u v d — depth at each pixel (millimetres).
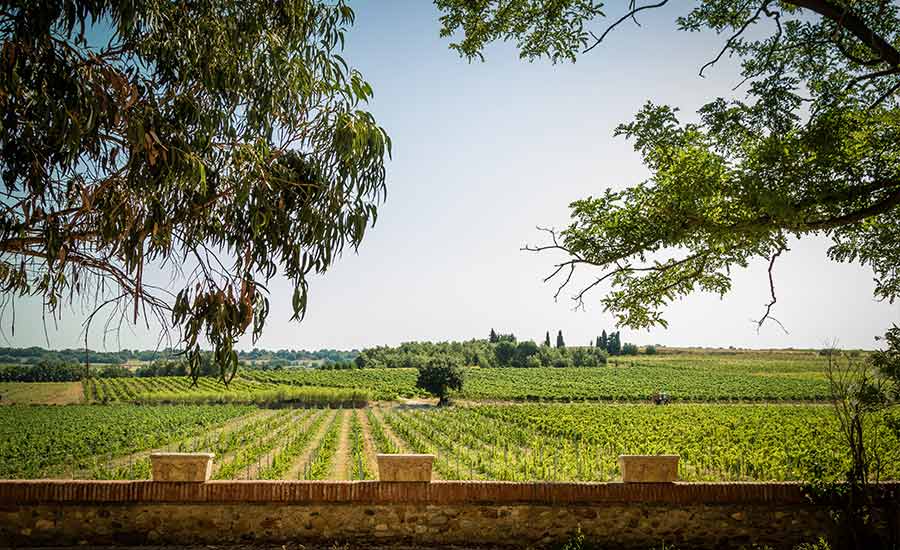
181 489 7508
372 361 121875
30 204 4562
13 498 7367
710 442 29531
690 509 7816
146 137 4441
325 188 5340
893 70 5961
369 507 7633
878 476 7551
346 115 5297
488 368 111250
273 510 7566
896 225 7461
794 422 39125
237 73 5168
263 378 94812
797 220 6426
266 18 5355
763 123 6504
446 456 26531
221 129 5297
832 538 7320
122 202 4773
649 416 45312
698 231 7328
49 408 55781
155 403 63344
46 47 3980
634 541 7734
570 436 34031
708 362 129625
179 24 4777
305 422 43281
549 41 7355
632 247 7426
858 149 6699
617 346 159625
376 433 34250
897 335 6648
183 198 5227
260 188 5145
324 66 5625
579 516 7754
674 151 7402
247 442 31453
